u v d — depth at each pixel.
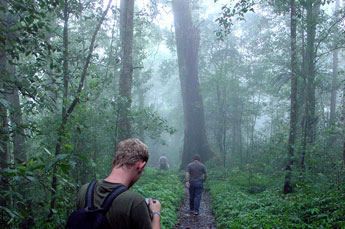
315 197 7.63
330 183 9.05
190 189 10.27
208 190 15.30
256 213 7.72
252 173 14.12
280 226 6.25
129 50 12.58
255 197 10.42
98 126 8.77
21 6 4.52
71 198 5.19
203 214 10.12
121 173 1.92
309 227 5.95
